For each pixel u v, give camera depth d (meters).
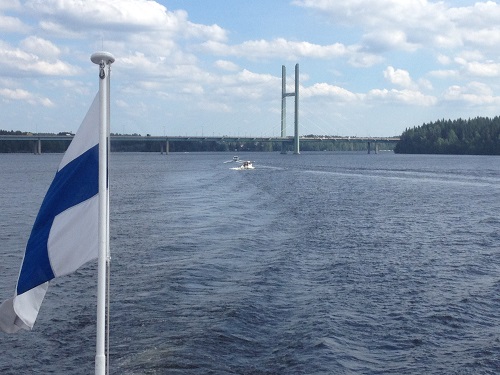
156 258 26.17
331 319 17.03
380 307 18.48
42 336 15.82
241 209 46.84
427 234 33.47
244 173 102.62
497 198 55.91
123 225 37.44
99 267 7.51
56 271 7.52
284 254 26.84
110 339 15.46
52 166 141.75
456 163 140.38
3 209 48.41
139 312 17.70
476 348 15.12
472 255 26.98
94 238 7.54
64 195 7.56
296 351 14.68
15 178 94.12
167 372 13.34
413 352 14.90
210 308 18.00
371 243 30.19
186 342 15.05
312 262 25.25
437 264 24.94
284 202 52.25
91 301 19.11
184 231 34.66
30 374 13.57
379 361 14.36
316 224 37.53
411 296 19.80
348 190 65.44
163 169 122.69
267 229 35.34
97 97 7.50
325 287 20.91
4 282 22.44
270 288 20.62
